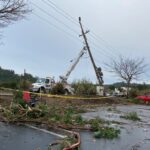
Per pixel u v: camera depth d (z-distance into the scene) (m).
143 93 67.81
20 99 21.48
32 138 14.23
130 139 15.80
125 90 68.62
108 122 20.98
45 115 19.75
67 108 27.30
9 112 19.17
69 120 18.64
